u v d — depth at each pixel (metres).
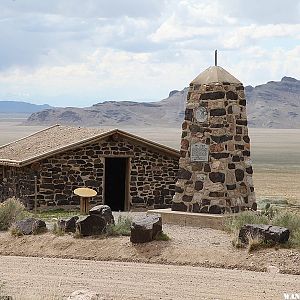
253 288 17.17
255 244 20.34
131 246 21.45
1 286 16.20
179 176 27.06
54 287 17.12
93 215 22.88
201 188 26.48
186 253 20.61
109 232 22.80
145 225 21.62
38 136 39.09
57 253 21.67
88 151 34.28
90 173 34.34
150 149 35.62
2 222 25.33
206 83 26.58
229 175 26.33
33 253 21.88
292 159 102.62
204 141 26.52
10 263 20.45
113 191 38.03
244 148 27.00
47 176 33.34
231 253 20.34
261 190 52.12
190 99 27.00
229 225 24.20
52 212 32.41
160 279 18.22
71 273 19.02
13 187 34.91
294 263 19.33
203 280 18.08
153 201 35.66
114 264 20.23
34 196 32.97
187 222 26.02
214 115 26.38
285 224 22.77
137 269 19.47
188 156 26.91
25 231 23.50
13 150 36.81
